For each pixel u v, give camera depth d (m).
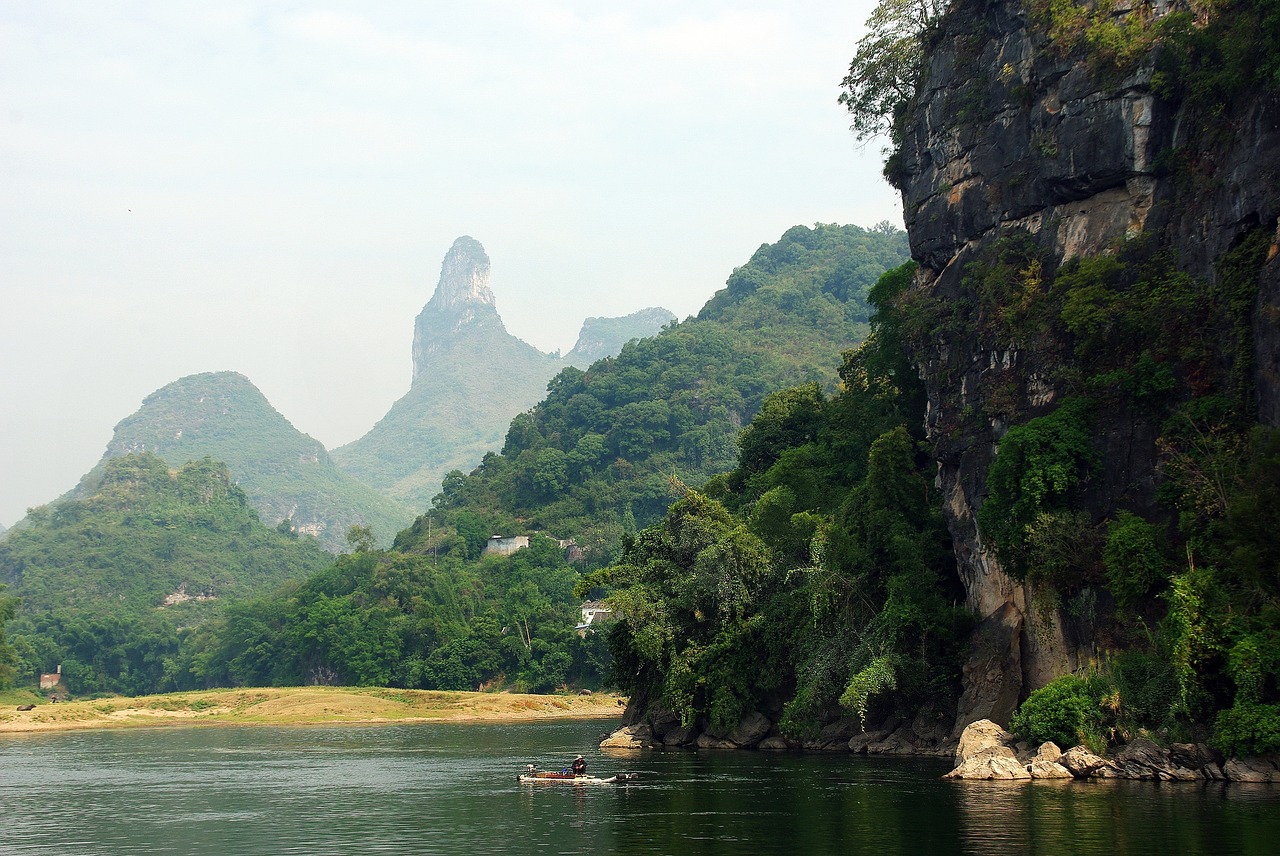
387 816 45.25
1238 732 42.69
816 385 107.12
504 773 63.59
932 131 67.94
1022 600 57.53
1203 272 51.84
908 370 82.44
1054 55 59.50
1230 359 49.41
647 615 75.50
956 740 58.78
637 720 85.56
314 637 196.00
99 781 61.81
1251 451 46.19
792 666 71.19
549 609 188.12
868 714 67.62
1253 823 34.84
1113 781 45.34
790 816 41.50
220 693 151.50
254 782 60.28
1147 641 48.72
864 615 66.38
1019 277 59.84
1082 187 57.78
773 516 79.00
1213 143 52.16
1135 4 57.28
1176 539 49.03
